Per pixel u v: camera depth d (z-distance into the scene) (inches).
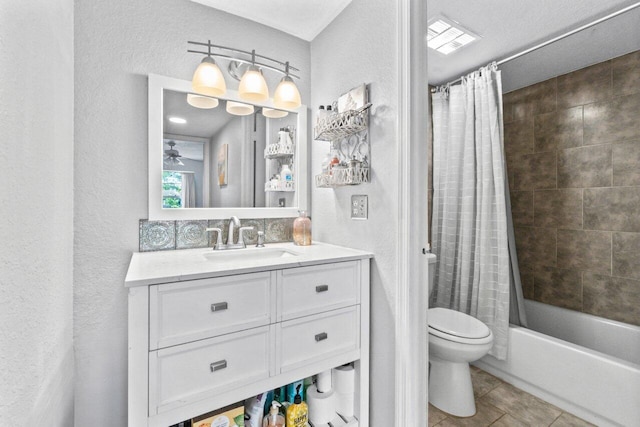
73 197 44.7
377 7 50.8
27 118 24.3
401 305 45.4
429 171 89.7
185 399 34.7
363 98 52.3
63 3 37.8
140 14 51.3
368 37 52.7
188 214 55.3
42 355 28.6
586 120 74.0
